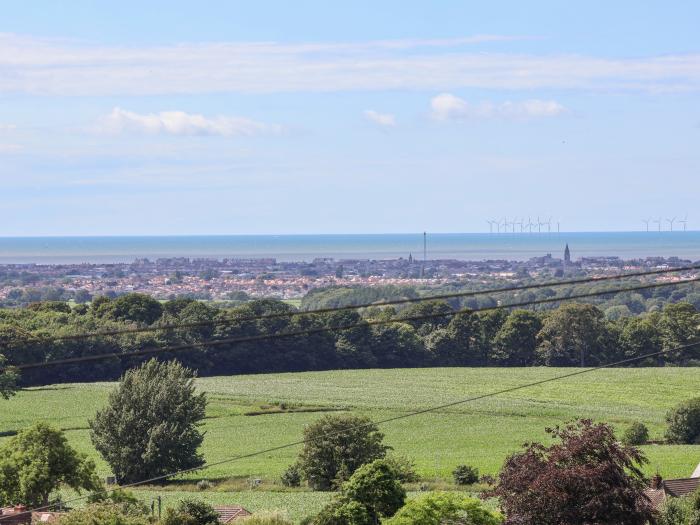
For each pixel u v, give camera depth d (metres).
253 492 122.69
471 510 78.38
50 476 109.31
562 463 72.31
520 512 70.56
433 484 122.62
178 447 137.38
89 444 163.50
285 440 164.25
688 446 149.12
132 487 130.75
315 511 108.31
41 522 89.00
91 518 84.25
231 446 160.12
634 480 72.94
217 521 96.31
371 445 126.94
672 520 86.50
